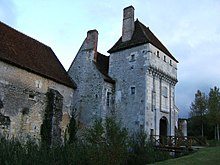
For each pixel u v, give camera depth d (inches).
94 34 944.3
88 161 476.1
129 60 893.8
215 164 440.5
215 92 1434.5
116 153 455.5
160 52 917.2
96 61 941.8
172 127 927.0
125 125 832.3
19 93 662.5
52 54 920.9
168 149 704.4
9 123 618.8
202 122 1567.4
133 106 834.2
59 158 521.7
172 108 948.6
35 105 710.5
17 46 735.1
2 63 624.4
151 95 837.8
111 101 887.7
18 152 482.6
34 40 860.6
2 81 617.3
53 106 737.6
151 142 663.8
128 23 955.3
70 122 852.0
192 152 626.2
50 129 717.9
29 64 715.4
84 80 906.7
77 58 960.9
